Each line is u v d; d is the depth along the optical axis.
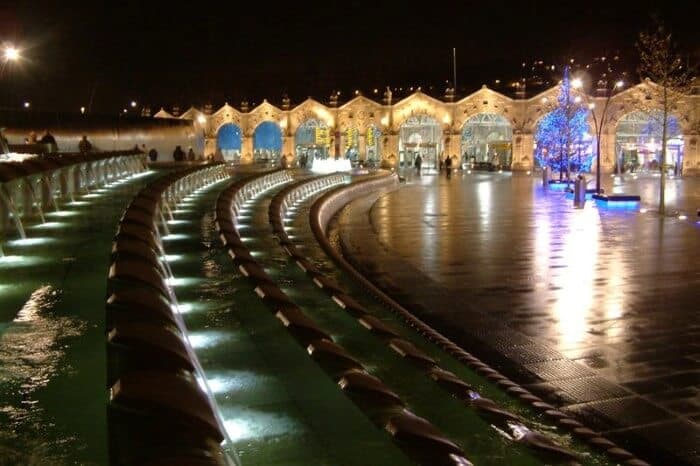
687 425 6.58
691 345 9.13
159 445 2.83
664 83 27.95
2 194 10.90
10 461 3.43
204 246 11.26
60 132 44.38
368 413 4.84
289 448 4.50
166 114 79.38
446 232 20.91
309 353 5.89
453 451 4.44
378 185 39.38
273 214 17.17
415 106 71.06
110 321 4.07
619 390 7.52
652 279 13.41
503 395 6.95
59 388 4.45
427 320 10.57
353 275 12.02
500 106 68.06
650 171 65.12
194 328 6.96
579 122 56.41
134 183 21.17
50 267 8.20
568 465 4.95
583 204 28.16
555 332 9.85
